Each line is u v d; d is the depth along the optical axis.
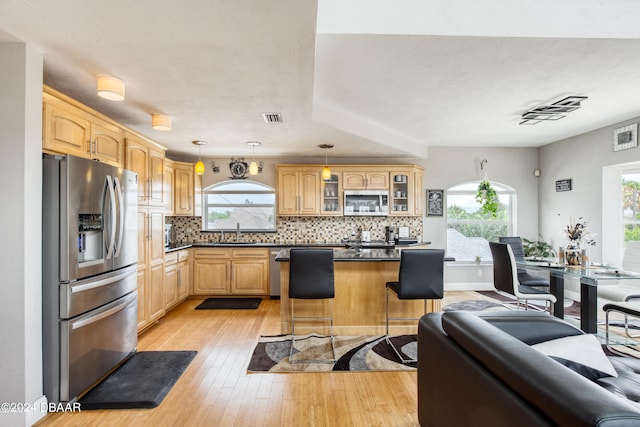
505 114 4.17
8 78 2.07
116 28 1.91
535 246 5.66
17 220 2.08
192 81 2.68
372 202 5.82
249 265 5.41
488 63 2.76
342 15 2.30
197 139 4.73
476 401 1.29
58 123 2.40
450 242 6.27
